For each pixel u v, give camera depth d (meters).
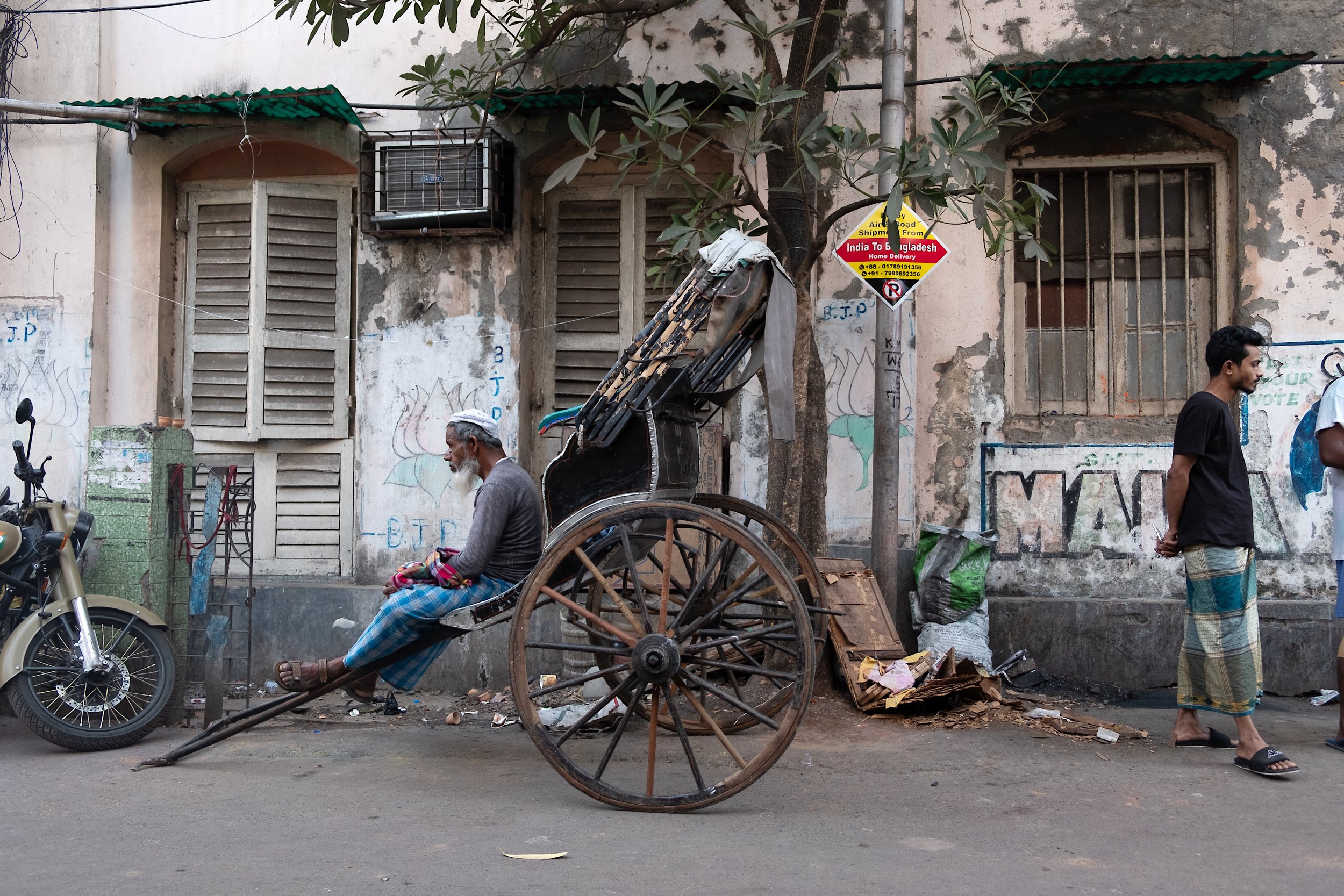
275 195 6.25
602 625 3.46
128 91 6.15
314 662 4.01
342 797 3.63
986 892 2.71
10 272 6.11
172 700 4.74
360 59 6.00
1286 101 5.69
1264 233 5.71
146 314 6.19
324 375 6.28
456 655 5.73
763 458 5.69
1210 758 4.11
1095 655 5.60
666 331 3.66
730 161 6.01
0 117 6.06
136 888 2.76
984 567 5.47
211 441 6.28
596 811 3.45
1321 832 3.21
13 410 6.07
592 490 3.72
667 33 5.80
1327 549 5.59
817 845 3.09
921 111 5.77
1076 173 6.05
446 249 5.97
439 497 5.90
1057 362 6.03
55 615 4.36
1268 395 5.67
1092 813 3.41
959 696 4.88
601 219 6.21
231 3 6.09
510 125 5.90
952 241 5.80
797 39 5.15
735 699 3.43
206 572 4.78
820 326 5.73
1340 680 4.29
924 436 5.79
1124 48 5.71
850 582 5.19
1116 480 5.75
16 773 3.97
